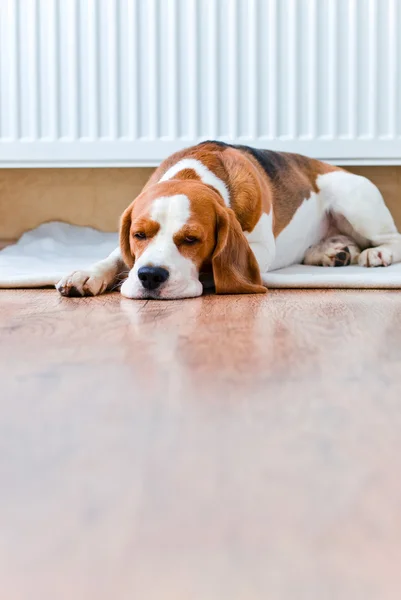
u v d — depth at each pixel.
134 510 0.48
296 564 0.41
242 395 0.77
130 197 2.90
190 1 2.61
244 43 2.64
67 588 0.38
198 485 0.52
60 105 2.68
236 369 0.89
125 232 1.71
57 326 1.22
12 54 2.66
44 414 0.70
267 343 1.06
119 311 1.39
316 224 2.30
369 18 2.62
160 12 2.63
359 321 1.26
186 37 2.64
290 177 2.17
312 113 2.66
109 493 0.51
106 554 0.42
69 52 2.65
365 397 0.76
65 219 2.92
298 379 0.84
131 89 2.66
